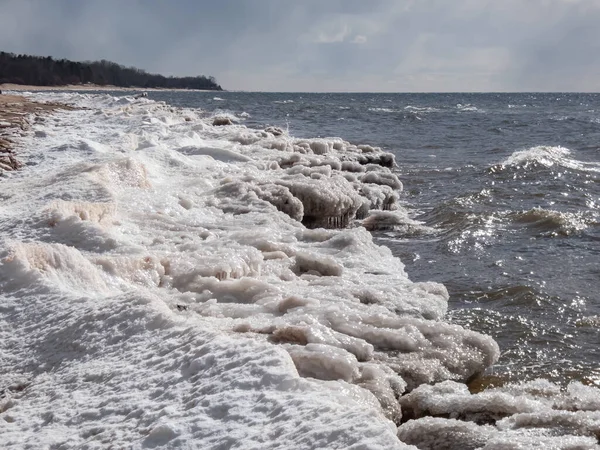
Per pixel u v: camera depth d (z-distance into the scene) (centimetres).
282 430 307
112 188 1056
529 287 889
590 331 742
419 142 3334
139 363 412
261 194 1193
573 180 1923
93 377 410
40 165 1526
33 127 2441
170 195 1105
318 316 597
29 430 365
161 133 2159
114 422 352
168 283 702
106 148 1720
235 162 1631
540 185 1842
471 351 590
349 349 531
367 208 1377
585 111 7356
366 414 307
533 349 683
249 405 335
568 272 997
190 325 446
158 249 812
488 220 1338
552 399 512
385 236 1262
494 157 2667
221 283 696
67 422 363
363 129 4147
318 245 956
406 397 489
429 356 567
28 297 549
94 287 617
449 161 2511
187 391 363
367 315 611
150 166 1363
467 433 404
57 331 482
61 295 541
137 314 475
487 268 1020
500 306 830
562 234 1240
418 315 690
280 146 1997
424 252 1129
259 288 688
